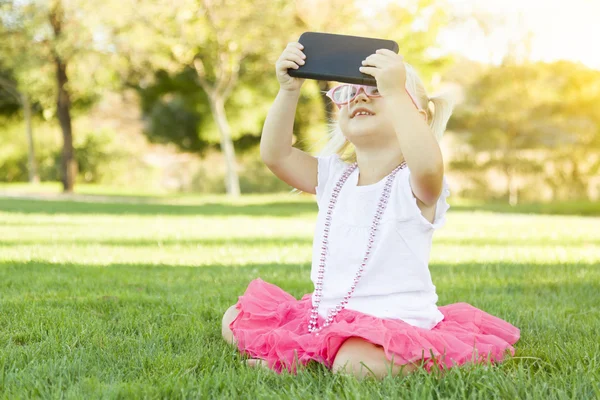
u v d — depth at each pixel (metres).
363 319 2.13
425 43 19.80
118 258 5.55
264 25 19.23
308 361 2.13
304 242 7.12
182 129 26.38
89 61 19.59
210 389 1.89
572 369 2.04
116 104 32.84
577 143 21.16
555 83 21.38
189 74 23.20
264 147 2.55
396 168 2.34
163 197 21.48
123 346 2.42
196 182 26.36
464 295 3.80
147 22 19.00
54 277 4.33
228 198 21.33
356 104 2.35
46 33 19.88
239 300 2.56
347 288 2.29
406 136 2.11
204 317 3.07
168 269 4.89
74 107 23.73
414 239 2.26
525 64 21.44
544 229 9.67
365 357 1.99
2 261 5.11
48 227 8.84
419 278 2.28
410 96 2.26
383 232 2.26
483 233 8.77
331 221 2.40
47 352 2.32
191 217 11.83
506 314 3.14
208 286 4.04
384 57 2.15
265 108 23.22
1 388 1.89
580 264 5.29
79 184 26.92
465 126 22.75
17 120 27.36
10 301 3.35
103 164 27.11
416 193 2.23
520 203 20.95
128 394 1.82
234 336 2.45
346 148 2.62
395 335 2.01
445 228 9.83
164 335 2.57
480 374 1.94
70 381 1.94
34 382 1.92
